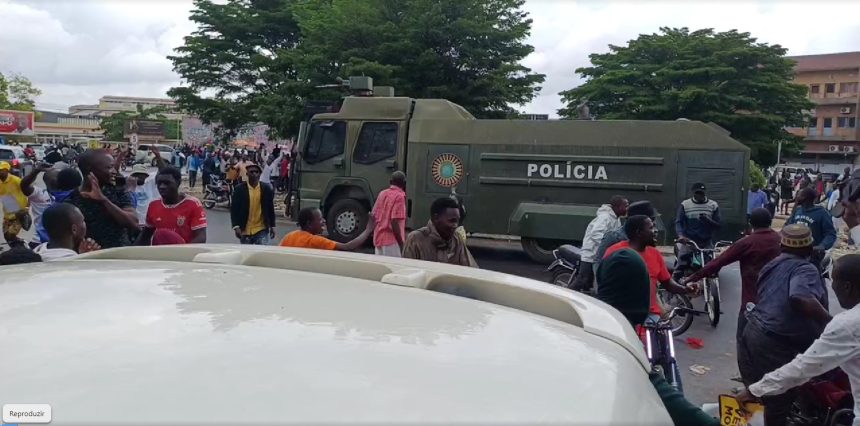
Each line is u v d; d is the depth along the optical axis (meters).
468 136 11.59
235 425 0.85
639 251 4.98
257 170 7.75
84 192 4.93
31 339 1.11
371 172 12.47
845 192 7.38
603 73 31.25
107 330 1.16
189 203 5.66
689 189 10.48
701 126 10.48
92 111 152.62
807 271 4.11
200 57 31.88
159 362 1.02
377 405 0.92
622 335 1.54
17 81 76.12
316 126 12.80
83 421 0.86
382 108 12.42
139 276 1.64
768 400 3.95
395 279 1.79
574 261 8.18
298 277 1.72
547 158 11.13
